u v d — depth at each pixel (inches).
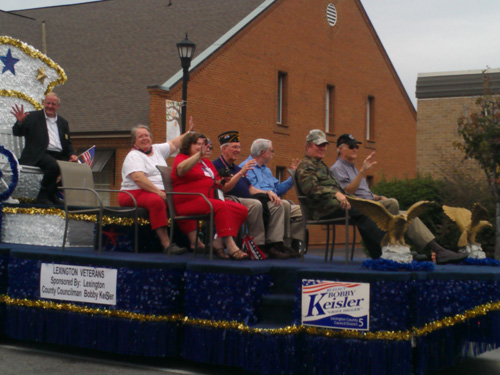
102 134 828.6
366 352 213.2
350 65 1214.3
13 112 359.9
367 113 1274.6
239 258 259.9
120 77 933.8
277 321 233.6
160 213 283.6
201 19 1027.3
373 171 1275.8
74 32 1072.2
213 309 236.1
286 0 1061.1
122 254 273.1
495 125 619.2
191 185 271.7
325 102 1156.5
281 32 1051.9
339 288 217.6
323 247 1087.0
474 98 893.8
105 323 251.3
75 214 304.3
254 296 231.8
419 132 942.4
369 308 212.8
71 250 283.7
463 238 279.6
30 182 349.1
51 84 391.5
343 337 217.0
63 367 251.3
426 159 937.5
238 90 961.5
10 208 319.0
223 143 317.7
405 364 211.5
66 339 260.7
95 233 300.7
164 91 828.6
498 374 261.4
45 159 341.7
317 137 279.6
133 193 292.7
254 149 326.6
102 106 880.3
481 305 240.8
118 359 265.9
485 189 609.0
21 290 271.4
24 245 306.7
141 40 1007.6
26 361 260.1
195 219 270.1
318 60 1138.0
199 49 948.0
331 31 1165.7
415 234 274.1
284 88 1072.8
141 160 294.7
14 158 324.5
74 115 874.1
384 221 228.1
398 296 211.6
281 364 224.1
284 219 302.2
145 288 242.8
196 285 240.2
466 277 236.1
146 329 242.8
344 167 300.8
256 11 1003.3
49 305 263.9
